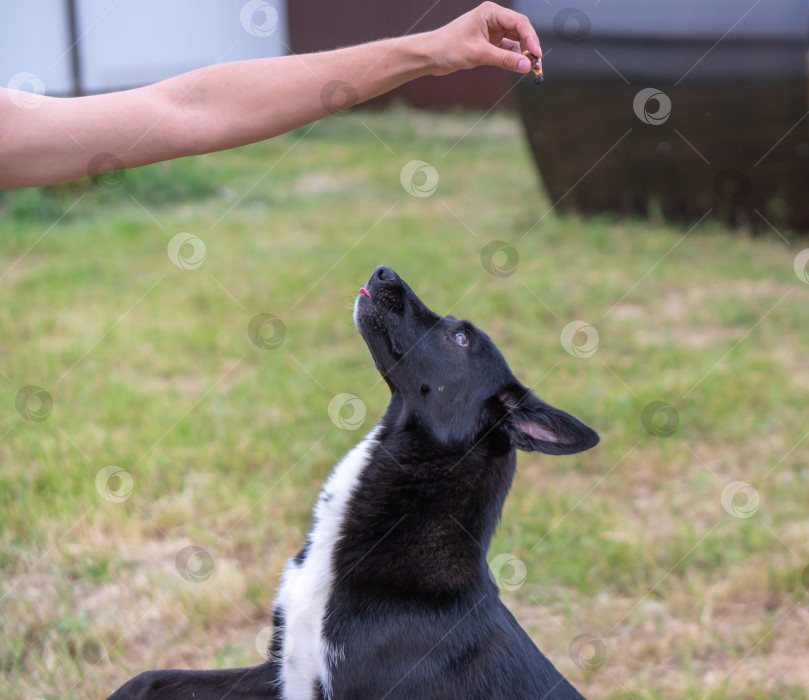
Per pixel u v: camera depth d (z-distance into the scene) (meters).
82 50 11.89
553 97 9.06
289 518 4.41
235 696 2.87
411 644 2.67
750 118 8.23
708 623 3.81
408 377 3.11
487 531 2.98
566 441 2.82
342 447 4.95
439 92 16.95
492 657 2.70
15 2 10.98
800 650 3.70
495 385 3.08
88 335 6.48
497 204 10.41
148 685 2.84
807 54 7.84
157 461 4.76
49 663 3.35
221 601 3.78
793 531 4.42
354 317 3.21
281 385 5.77
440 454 3.01
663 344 6.48
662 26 8.27
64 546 4.07
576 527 4.40
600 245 8.70
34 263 8.16
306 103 2.30
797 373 6.10
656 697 3.35
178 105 2.29
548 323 6.86
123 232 9.05
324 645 2.73
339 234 9.13
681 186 9.04
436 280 7.63
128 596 3.83
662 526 4.48
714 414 5.51
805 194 8.49
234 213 10.02
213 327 6.66
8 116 2.19
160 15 12.66
